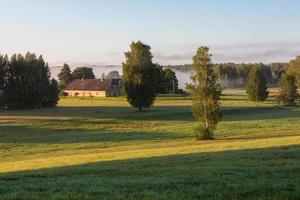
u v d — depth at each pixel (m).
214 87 47.81
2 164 30.12
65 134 60.22
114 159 27.17
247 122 70.12
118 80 183.38
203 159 22.48
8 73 118.56
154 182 14.38
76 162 26.75
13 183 15.48
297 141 32.41
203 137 48.19
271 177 15.10
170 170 18.19
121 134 58.75
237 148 29.84
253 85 118.19
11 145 49.34
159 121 77.69
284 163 19.03
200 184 13.80
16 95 115.50
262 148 28.03
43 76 120.56
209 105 47.78
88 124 74.06
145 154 29.75
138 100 95.81
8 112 99.81
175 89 175.62
